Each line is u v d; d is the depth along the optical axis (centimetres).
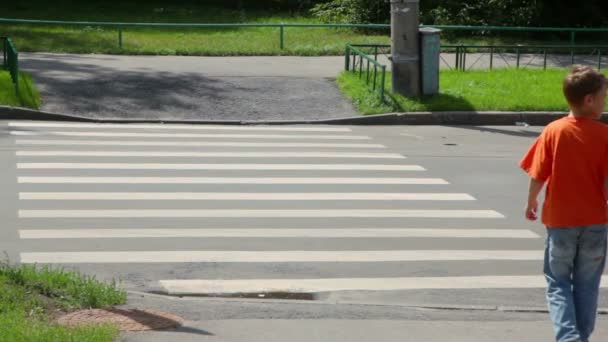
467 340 816
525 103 2392
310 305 944
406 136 2114
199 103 2370
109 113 2262
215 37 3538
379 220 1338
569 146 725
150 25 3119
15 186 1489
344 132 2158
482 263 1142
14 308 831
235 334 806
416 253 1176
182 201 1418
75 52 3077
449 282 1065
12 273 912
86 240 1197
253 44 3338
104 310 864
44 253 1134
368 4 3959
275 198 1455
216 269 1093
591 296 735
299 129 2181
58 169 1628
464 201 1473
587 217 725
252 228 1275
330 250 1180
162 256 1137
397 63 2408
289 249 1179
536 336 835
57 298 887
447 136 2130
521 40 3872
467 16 3906
